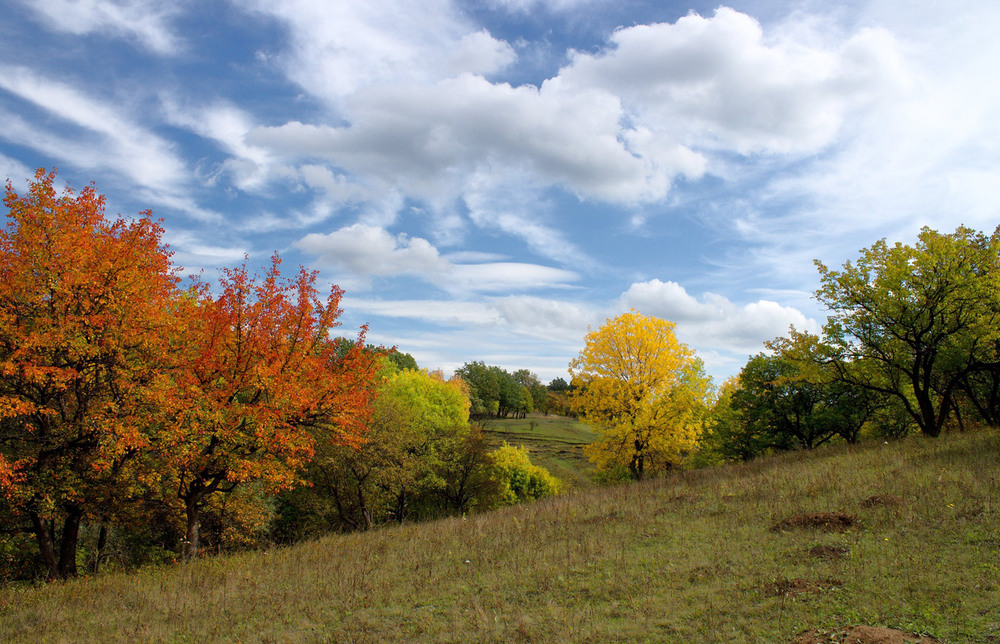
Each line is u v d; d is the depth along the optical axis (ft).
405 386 134.00
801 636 19.24
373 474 93.35
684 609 23.11
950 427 94.63
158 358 46.16
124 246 42.06
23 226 40.09
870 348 71.97
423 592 29.32
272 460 52.44
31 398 42.11
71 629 27.25
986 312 63.05
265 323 48.75
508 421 312.50
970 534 26.40
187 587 34.37
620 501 48.29
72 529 47.16
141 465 48.01
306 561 39.73
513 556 34.01
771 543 29.91
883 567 24.12
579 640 21.29
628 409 89.97
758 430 104.99
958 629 18.20
